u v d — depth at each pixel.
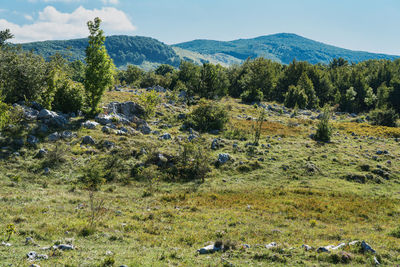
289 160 38.19
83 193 24.92
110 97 58.94
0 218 15.64
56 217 17.17
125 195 25.98
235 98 112.38
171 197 25.91
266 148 42.56
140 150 35.06
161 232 16.50
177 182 31.38
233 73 129.50
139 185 29.47
